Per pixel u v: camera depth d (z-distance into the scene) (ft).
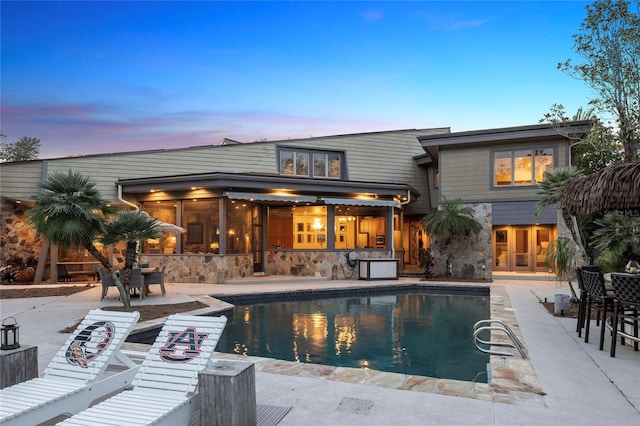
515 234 59.67
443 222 55.98
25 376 13.07
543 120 43.98
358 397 14.38
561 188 35.06
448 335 27.55
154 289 45.93
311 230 59.26
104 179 55.62
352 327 30.32
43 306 34.35
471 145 60.23
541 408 13.32
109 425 9.29
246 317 34.58
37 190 53.26
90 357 13.30
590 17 35.40
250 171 62.95
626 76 34.47
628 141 35.96
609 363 18.34
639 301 18.17
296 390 15.12
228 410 10.37
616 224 35.22
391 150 71.56
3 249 52.95
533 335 23.99
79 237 28.53
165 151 58.80
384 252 60.34
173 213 54.95
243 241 56.24
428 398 14.25
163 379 12.04
